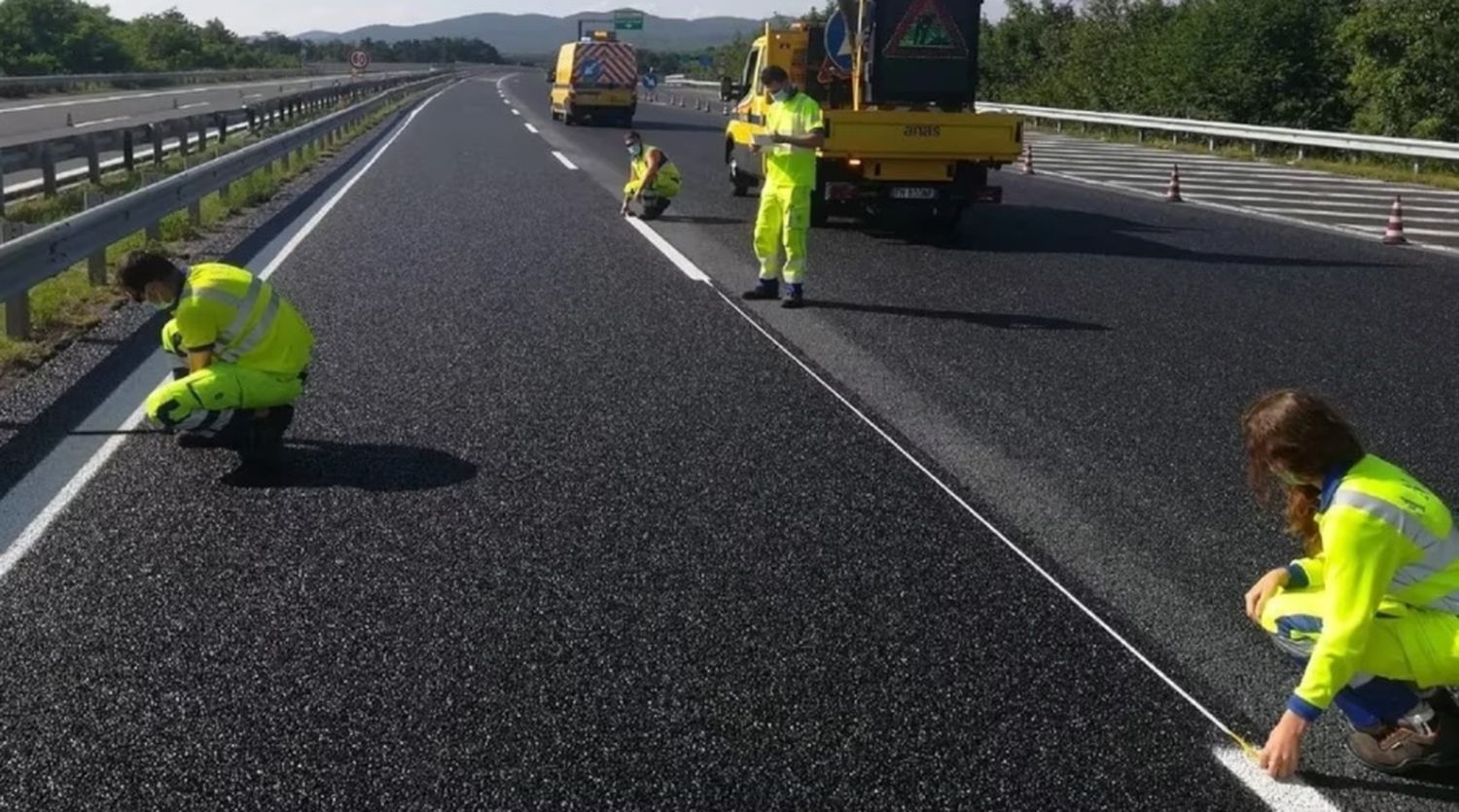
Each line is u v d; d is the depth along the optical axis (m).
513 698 4.00
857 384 7.81
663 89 79.44
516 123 39.06
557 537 5.30
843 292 10.95
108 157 21.64
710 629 4.49
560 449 6.44
